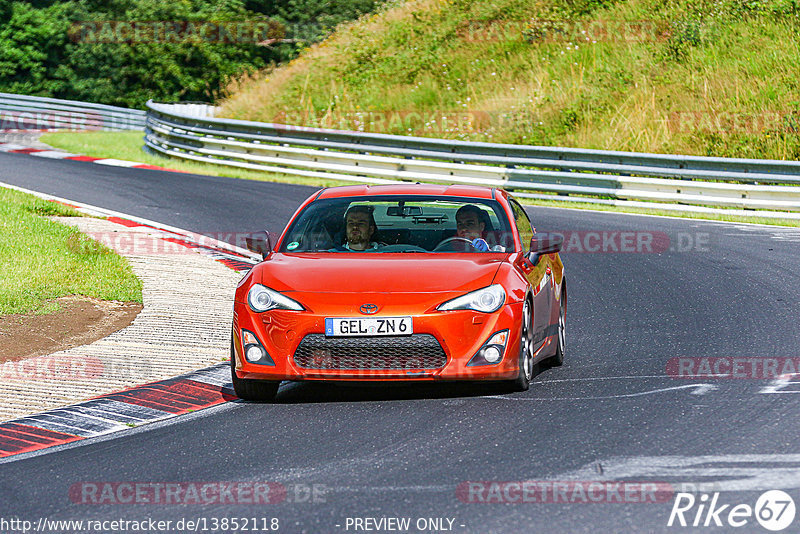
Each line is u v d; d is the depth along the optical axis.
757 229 39.59
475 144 51.81
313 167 56.69
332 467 12.91
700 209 44.62
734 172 44.88
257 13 116.88
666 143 57.62
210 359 20.22
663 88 64.06
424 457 13.20
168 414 16.31
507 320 16.22
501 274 16.83
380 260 17.55
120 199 45.56
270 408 16.50
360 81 77.38
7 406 16.98
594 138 60.12
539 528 10.44
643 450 13.21
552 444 13.63
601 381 17.78
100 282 27.23
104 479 12.82
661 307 25.45
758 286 27.66
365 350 15.95
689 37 68.88
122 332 22.44
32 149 69.75
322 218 19.23
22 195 42.75
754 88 61.56
